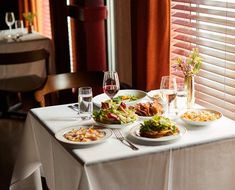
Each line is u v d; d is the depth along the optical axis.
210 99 3.22
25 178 2.65
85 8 4.19
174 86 2.34
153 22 3.20
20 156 2.65
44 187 2.97
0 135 4.19
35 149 2.63
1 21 6.38
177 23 3.40
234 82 2.99
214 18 3.10
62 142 2.09
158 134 2.09
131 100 2.62
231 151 2.17
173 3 3.43
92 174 1.94
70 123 2.38
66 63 4.85
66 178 2.15
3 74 4.49
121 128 2.28
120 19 4.05
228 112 3.07
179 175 2.10
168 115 2.42
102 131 2.21
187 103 2.52
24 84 4.31
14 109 4.85
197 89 3.33
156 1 3.17
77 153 2.00
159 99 2.44
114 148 2.04
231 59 2.99
